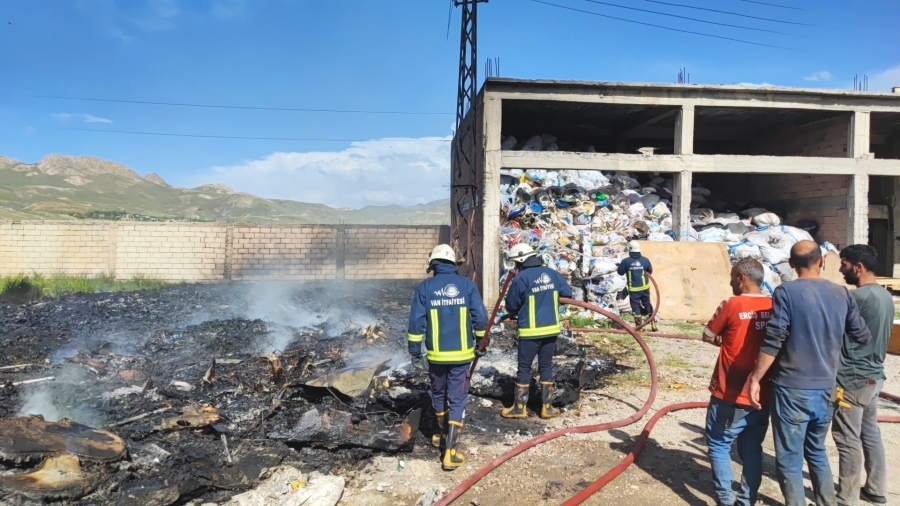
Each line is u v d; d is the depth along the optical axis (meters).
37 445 3.50
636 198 13.65
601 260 11.76
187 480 3.72
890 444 4.84
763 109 13.27
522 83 11.79
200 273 16.94
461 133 14.75
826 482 3.37
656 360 7.86
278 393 5.34
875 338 3.52
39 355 7.09
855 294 3.62
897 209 15.49
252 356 6.54
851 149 13.31
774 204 16.33
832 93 12.92
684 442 4.82
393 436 4.49
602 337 9.40
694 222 14.16
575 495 3.74
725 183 17.89
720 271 12.01
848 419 3.60
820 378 3.20
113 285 15.47
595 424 5.21
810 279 3.32
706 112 13.82
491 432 5.09
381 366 5.77
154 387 5.50
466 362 4.36
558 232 12.40
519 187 12.77
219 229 16.94
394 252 17.62
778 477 3.34
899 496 3.86
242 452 4.27
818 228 14.57
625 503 3.75
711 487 3.99
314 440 4.42
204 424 4.63
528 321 5.29
